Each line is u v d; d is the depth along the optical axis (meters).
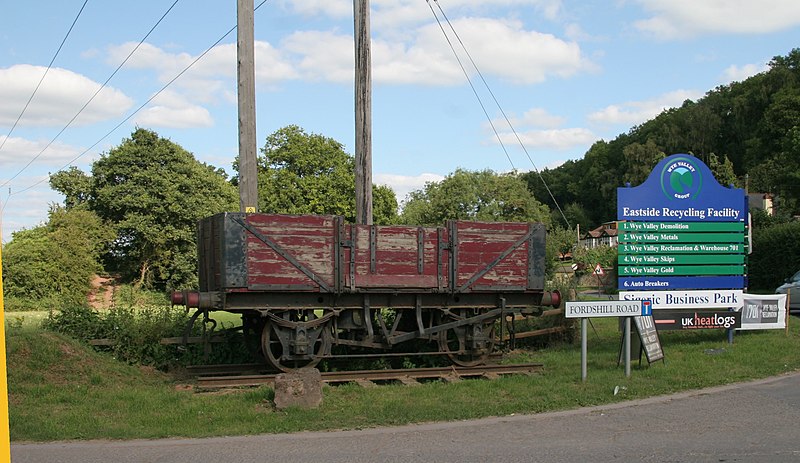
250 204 12.73
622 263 15.17
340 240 11.73
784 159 51.47
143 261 52.44
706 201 15.55
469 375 12.20
